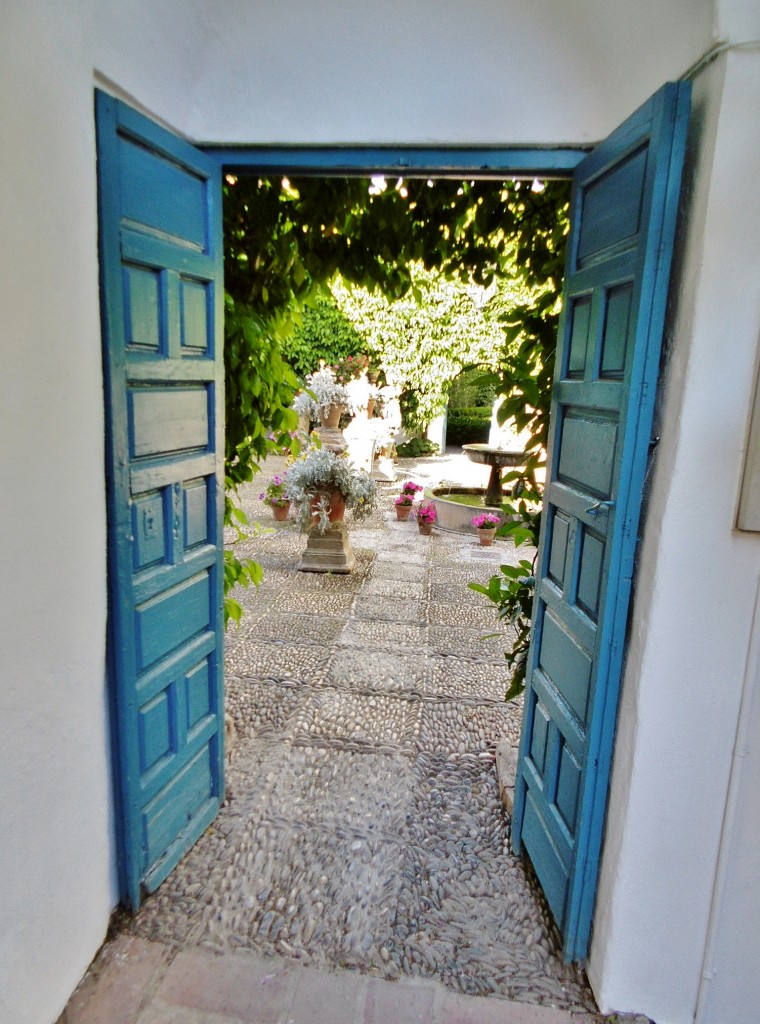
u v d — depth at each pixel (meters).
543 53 1.71
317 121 1.83
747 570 1.44
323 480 5.20
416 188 2.71
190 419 1.94
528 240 2.82
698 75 1.38
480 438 13.59
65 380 1.41
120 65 1.53
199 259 1.88
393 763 2.76
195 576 2.05
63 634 1.49
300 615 4.41
